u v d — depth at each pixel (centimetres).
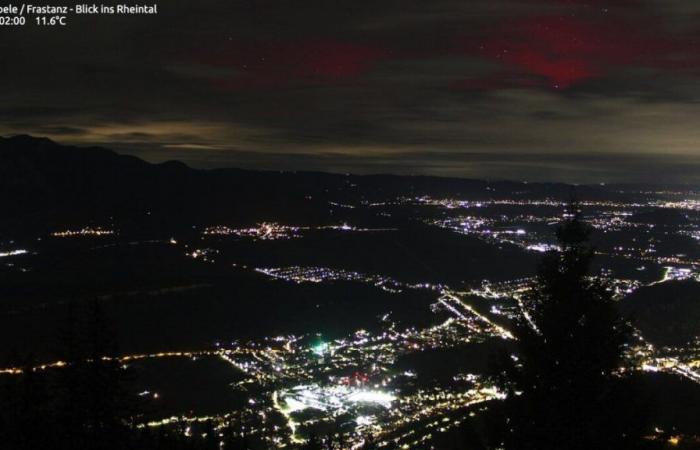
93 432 1206
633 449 900
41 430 1159
